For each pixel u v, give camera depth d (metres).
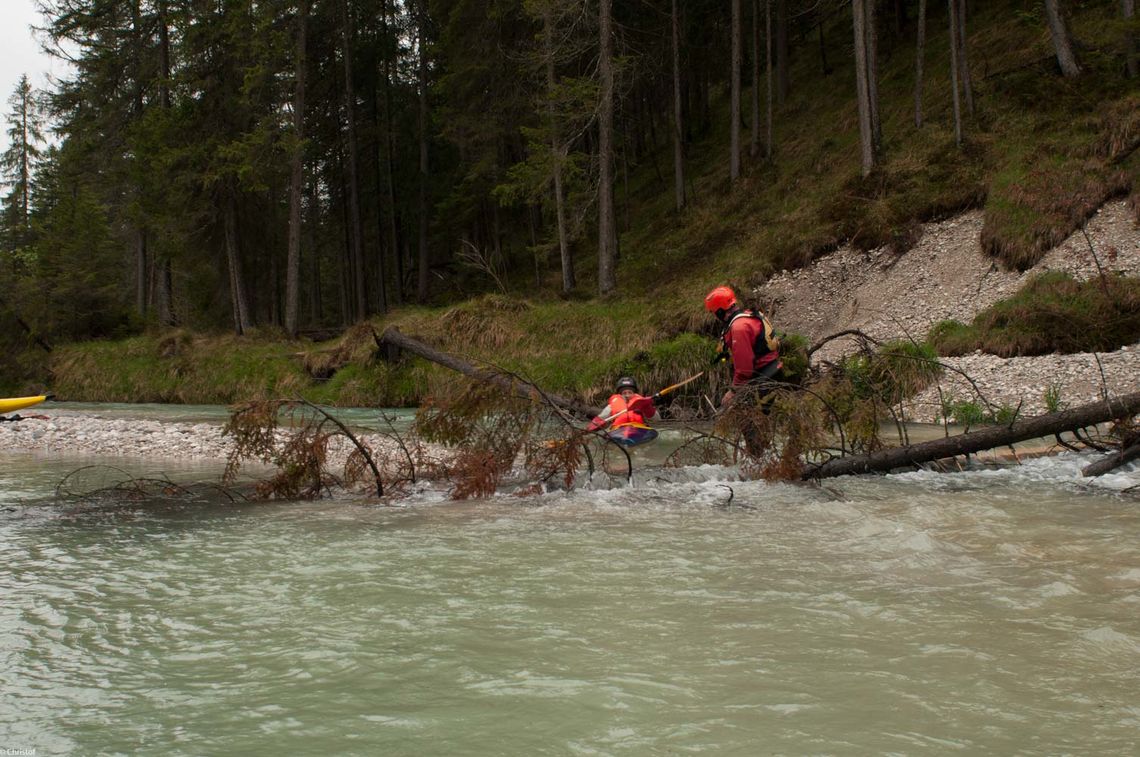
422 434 6.69
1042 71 20.27
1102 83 18.56
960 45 20.94
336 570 3.65
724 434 6.81
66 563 3.89
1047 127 18.12
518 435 6.46
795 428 6.43
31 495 6.43
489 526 4.76
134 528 4.87
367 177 36.91
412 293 36.56
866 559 3.68
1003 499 5.21
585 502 5.66
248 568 3.73
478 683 2.25
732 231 24.08
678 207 28.33
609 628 2.71
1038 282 13.60
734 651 2.46
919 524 4.41
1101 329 12.05
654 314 16.55
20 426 12.76
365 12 31.48
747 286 19.38
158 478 7.48
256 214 27.66
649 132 39.84
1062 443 6.75
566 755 1.80
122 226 31.05
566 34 21.61
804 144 26.86
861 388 7.26
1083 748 1.79
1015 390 10.83
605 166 21.09
